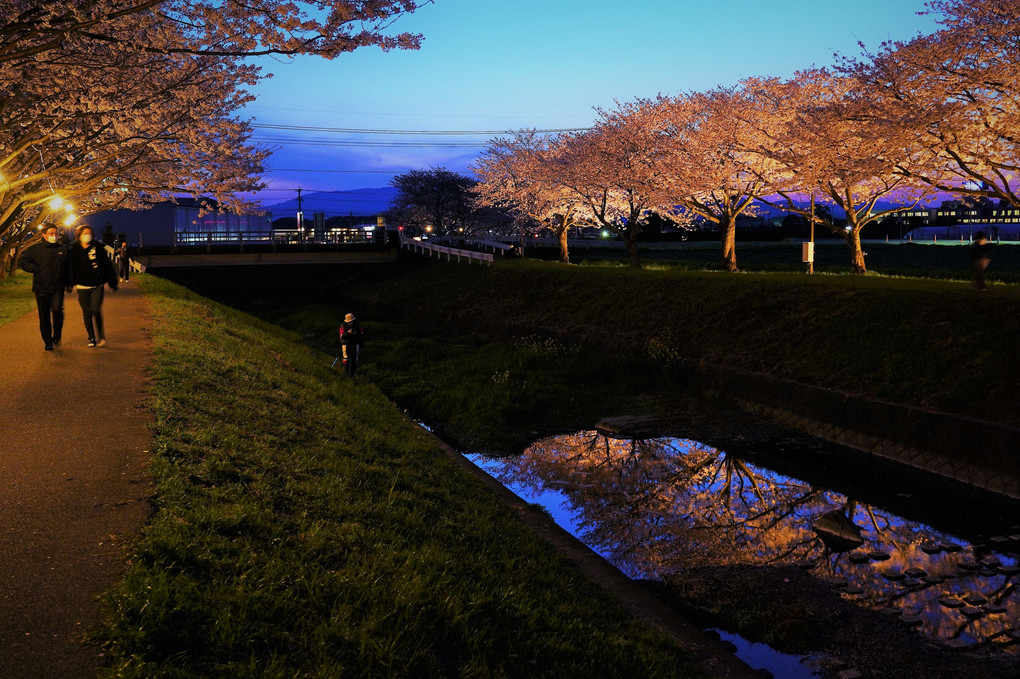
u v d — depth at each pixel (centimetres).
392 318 3984
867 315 1822
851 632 741
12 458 662
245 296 5178
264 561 516
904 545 966
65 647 380
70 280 1227
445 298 3872
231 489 632
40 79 1550
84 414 809
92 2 1055
